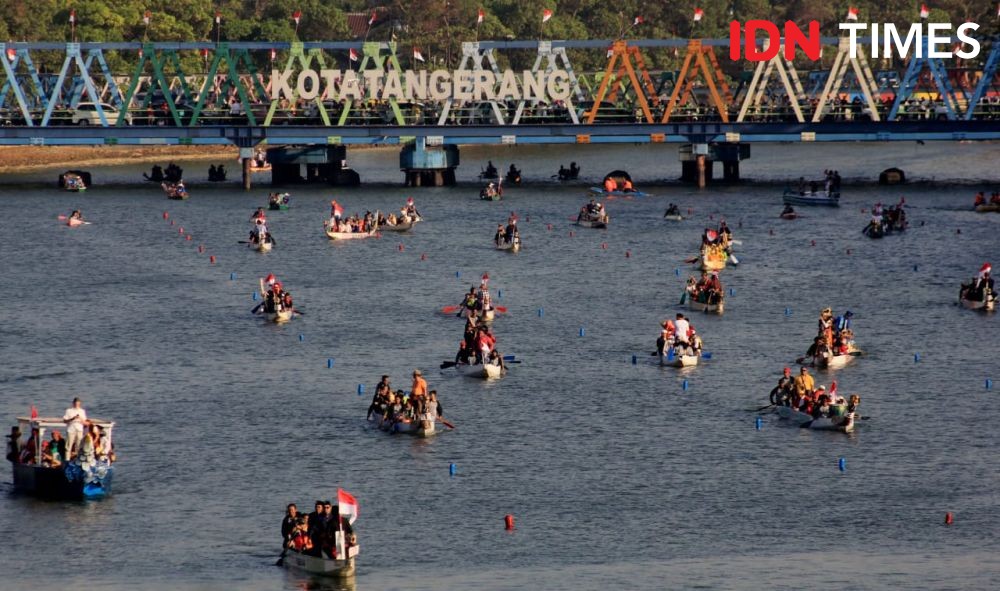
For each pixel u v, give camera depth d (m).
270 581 188.25
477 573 190.88
